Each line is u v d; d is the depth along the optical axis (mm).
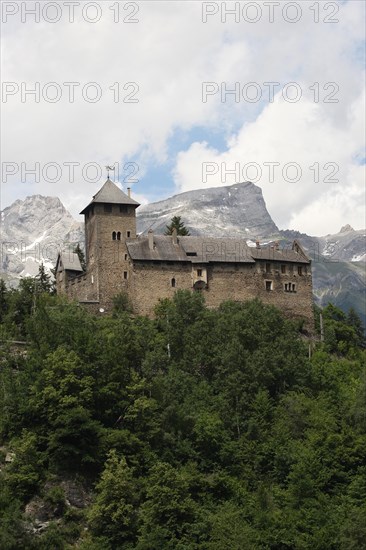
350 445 108812
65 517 96000
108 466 97188
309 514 96188
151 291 147875
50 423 102375
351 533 92250
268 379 120188
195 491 100125
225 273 152875
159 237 153875
